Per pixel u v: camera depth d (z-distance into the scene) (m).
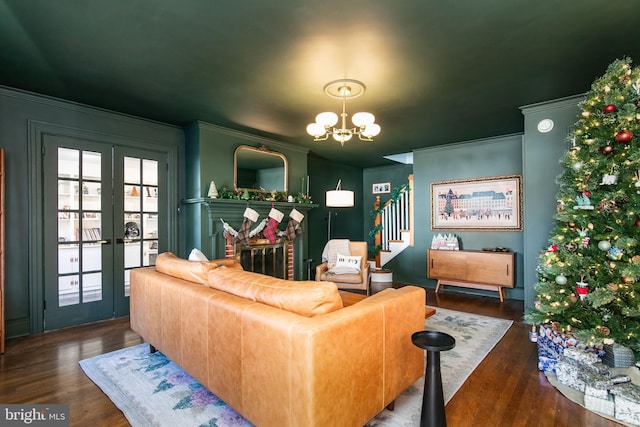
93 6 1.86
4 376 2.37
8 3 1.82
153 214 4.12
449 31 2.12
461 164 5.30
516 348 2.93
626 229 2.27
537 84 2.97
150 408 1.96
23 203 3.23
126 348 2.88
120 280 3.85
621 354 2.31
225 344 1.82
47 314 3.35
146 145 4.05
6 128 3.13
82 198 3.59
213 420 1.85
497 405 2.04
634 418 1.83
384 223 7.27
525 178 3.56
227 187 4.42
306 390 1.39
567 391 2.19
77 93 3.21
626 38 2.21
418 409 1.97
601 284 2.41
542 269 2.79
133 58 2.48
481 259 4.81
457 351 2.85
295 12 1.92
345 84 2.95
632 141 2.21
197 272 2.30
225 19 1.99
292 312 1.63
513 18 1.99
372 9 1.89
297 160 5.52
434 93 3.17
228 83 2.94
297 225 5.14
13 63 2.57
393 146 5.56
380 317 1.77
